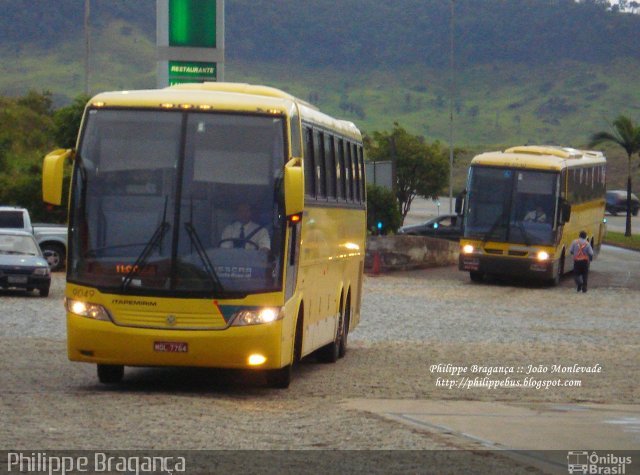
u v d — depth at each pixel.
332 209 25.27
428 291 52.19
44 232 56.69
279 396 20.44
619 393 22.09
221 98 20.44
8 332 31.89
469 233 56.78
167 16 50.19
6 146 92.31
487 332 35.59
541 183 56.22
